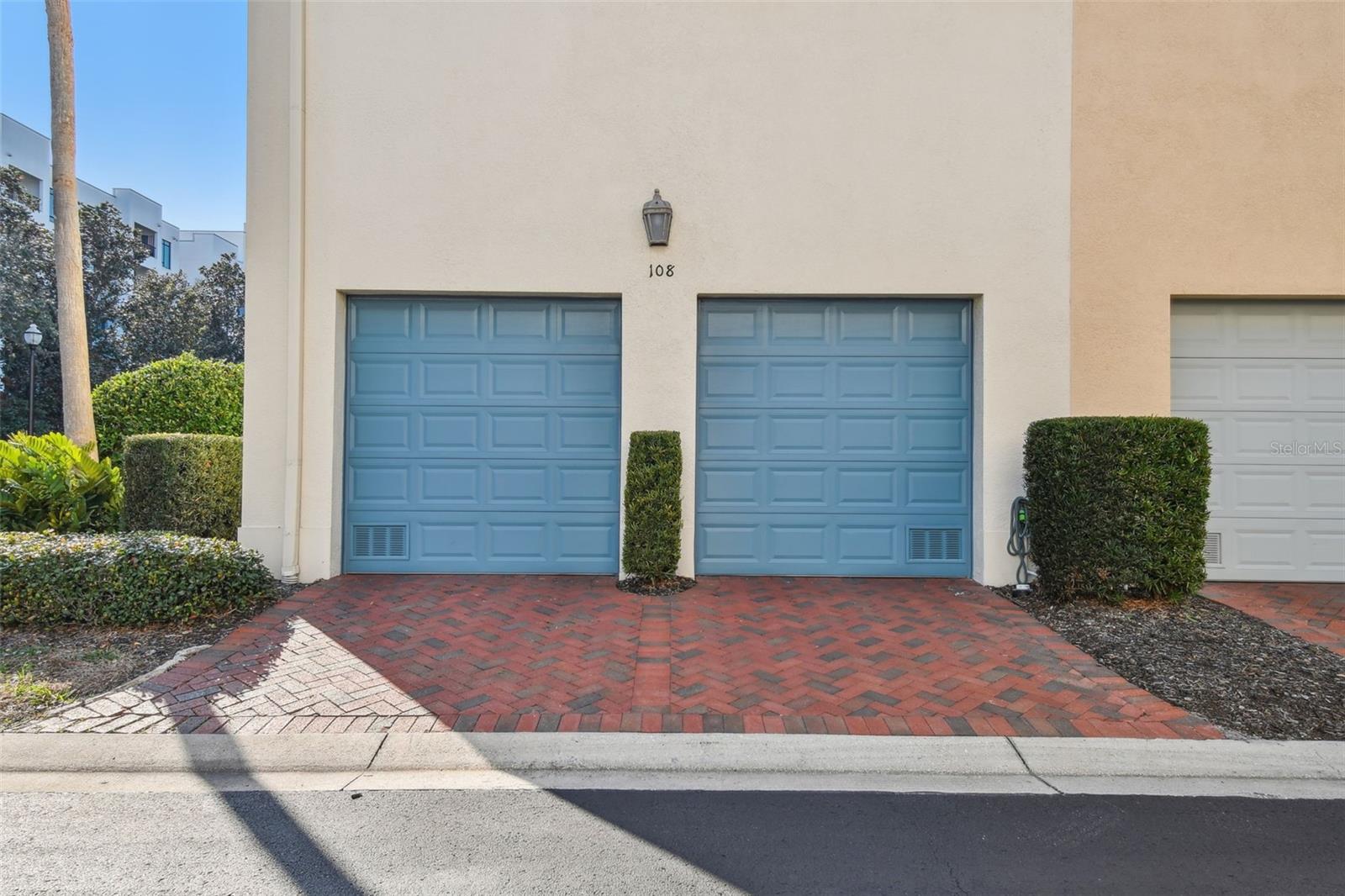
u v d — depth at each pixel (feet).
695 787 10.78
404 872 8.57
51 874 8.45
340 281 20.86
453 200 20.93
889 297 21.34
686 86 20.98
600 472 21.70
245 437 21.02
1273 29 20.85
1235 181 20.89
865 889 8.34
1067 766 11.27
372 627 16.83
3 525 22.98
